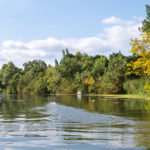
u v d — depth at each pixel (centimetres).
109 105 1731
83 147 550
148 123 888
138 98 2730
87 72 5306
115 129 765
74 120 983
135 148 535
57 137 655
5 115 1210
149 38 2673
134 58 5194
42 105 1884
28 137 660
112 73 4375
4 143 597
